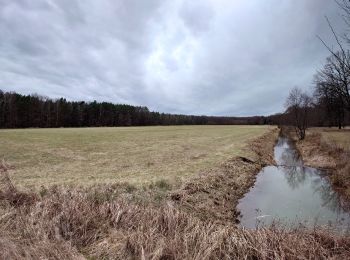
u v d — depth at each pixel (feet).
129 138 135.13
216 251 19.43
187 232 21.66
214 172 50.21
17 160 64.75
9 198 26.84
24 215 22.95
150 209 25.26
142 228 21.54
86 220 22.49
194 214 31.48
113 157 72.59
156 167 56.75
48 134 148.77
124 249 19.27
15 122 284.20
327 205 40.81
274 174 63.10
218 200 38.40
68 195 27.99
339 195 46.16
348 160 61.11
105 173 50.01
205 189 40.01
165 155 76.13
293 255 18.38
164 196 33.55
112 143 109.29
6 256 16.99
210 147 96.68
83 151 84.28
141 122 424.46
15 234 20.11
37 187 33.35
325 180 57.36
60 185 34.88
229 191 43.80
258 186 51.49
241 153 76.28
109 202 27.30
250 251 19.51
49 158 69.56
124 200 27.78
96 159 69.15
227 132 194.18
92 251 19.54
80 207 24.49
